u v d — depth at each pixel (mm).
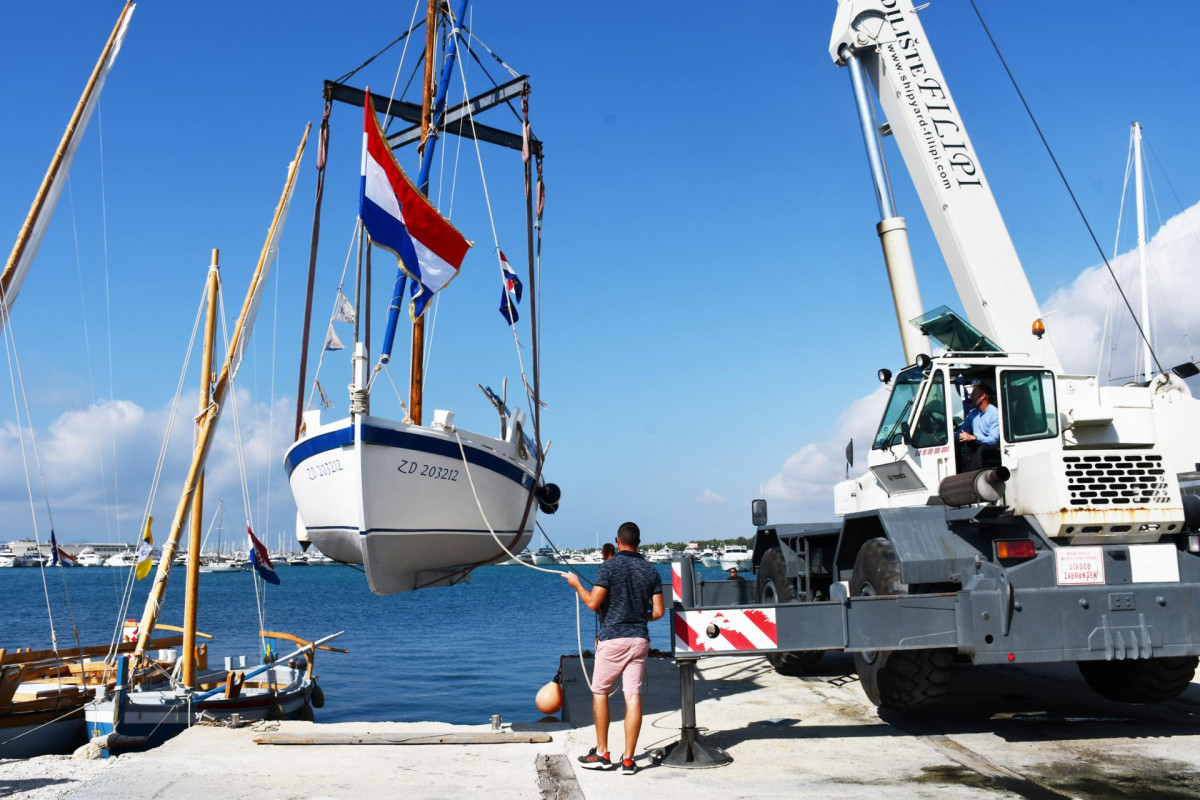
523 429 11797
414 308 10969
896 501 8078
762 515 10406
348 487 9508
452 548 10609
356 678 23688
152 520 14500
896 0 10805
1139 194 20938
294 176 15344
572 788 5340
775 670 10148
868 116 10844
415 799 5152
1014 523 6547
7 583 109938
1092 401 7129
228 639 34781
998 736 6621
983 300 9938
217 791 5340
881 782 5387
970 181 10305
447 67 13453
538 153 14234
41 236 12602
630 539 6195
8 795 5238
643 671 5918
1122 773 5500
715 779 5531
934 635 6168
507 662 27156
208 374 13266
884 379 8578
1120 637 6000
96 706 12422
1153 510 6297
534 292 12242
